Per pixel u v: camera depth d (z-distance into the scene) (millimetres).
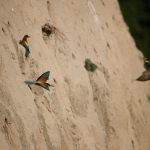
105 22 71188
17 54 34719
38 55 39062
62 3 53938
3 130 27391
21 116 30484
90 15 62750
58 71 42188
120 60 67375
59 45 45938
